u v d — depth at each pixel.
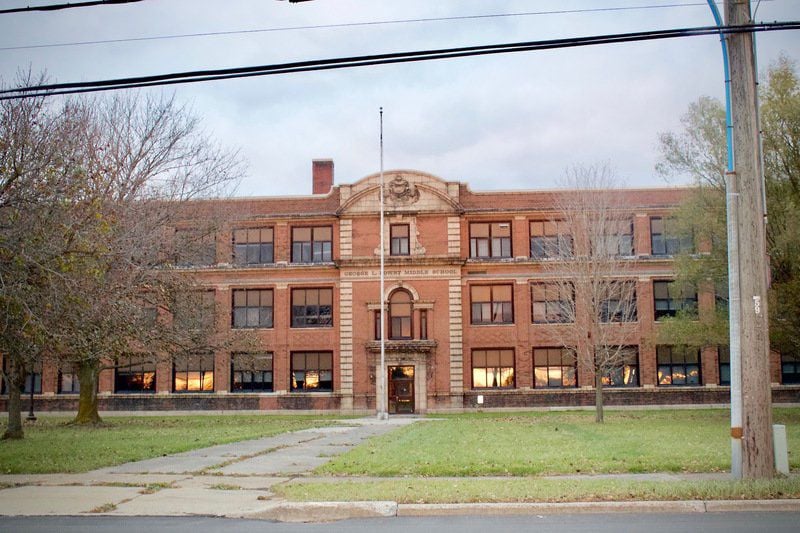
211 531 11.62
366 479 16.30
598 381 37.16
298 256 51.38
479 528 11.71
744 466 15.07
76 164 22.62
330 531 11.58
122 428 34.94
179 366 51.19
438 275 49.53
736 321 15.44
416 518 12.64
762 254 15.34
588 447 21.95
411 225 49.97
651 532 11.32
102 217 22.33
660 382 49.31
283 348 50.41
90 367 38.12
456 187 50.03
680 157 36.34
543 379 49.50
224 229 39.72
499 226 50.59
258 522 12.35
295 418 44.25
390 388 49.06
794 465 17.17
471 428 31.83
